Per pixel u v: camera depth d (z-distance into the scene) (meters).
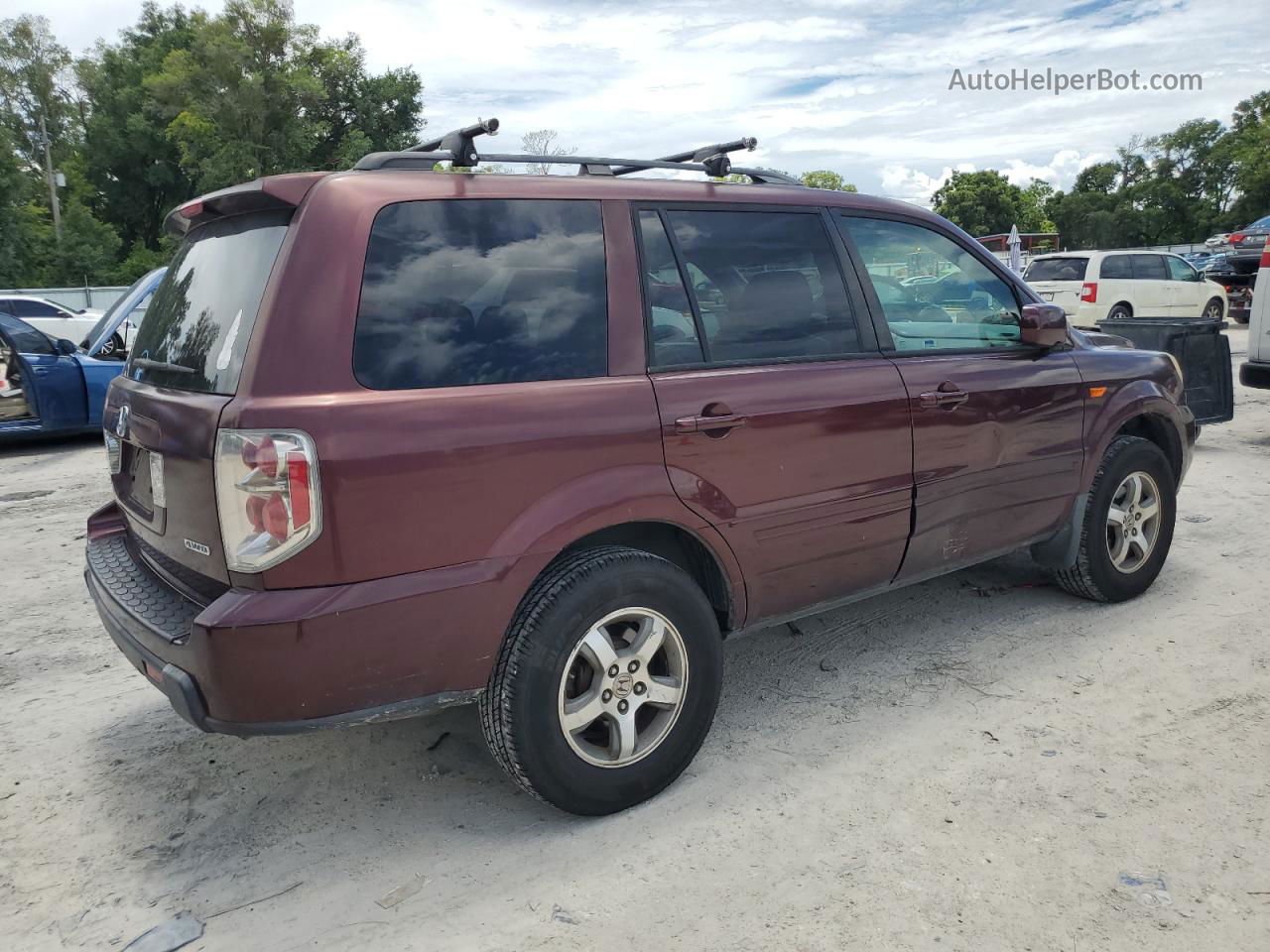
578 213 2.84
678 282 2.98
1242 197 67.56
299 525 2.24
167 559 2.74
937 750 3.17
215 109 40.69
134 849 2.76
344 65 45.81
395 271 2.48
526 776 2.63
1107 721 3.32
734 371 3.00
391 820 2.88
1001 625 4.24
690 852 2.65
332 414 2.28
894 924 2.32
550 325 2.70
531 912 2.42
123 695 3.83
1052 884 2.46
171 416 2.49
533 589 2.62
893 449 3.35
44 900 2.53
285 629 2.24
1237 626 4.12
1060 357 4.05
